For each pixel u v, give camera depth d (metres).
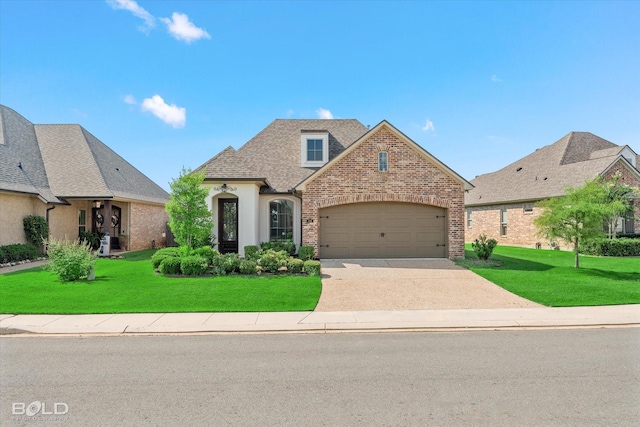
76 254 12.66
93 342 7.41
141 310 9.46
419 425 4.18
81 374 5.74
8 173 18.84
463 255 17.22
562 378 5.49
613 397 4.87
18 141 22.17
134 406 4.67
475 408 4.58
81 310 9.41
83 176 21.94
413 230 17.48
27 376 5.66
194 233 14.31
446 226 17.44
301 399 4.85
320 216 17.47
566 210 14.67
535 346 7.03
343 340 7.51
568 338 7.56
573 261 17.48
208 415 4.44
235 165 17.98
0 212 17.73
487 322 8.65
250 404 4.71
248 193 17.72
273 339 7.59
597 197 14.76
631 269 15.05
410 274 13.94
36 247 19.20
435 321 8.71
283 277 13.07
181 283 12.12
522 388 5.15
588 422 4.23
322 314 9.27
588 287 11.75
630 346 7.00
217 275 13.33
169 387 5.24
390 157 17.22
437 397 4.89
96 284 12.04
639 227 22.72
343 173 17.22
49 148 23.64
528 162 30.17
